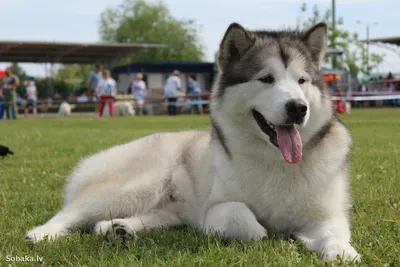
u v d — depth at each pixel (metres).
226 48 4.19
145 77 39.94
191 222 4.50
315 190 3.72
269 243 3.44
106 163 4.74
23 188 6.15
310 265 2.96
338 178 3.87
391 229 3.88
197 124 17.95
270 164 3.77
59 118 27.14
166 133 5.15
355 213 4.46
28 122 22.70
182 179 4.63
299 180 3.72
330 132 3.96
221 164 4.00
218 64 4.25
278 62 3.88
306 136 3.80
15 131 16.52
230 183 3.91
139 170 4.60
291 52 3.97
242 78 3.97
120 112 29.92
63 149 10.38
